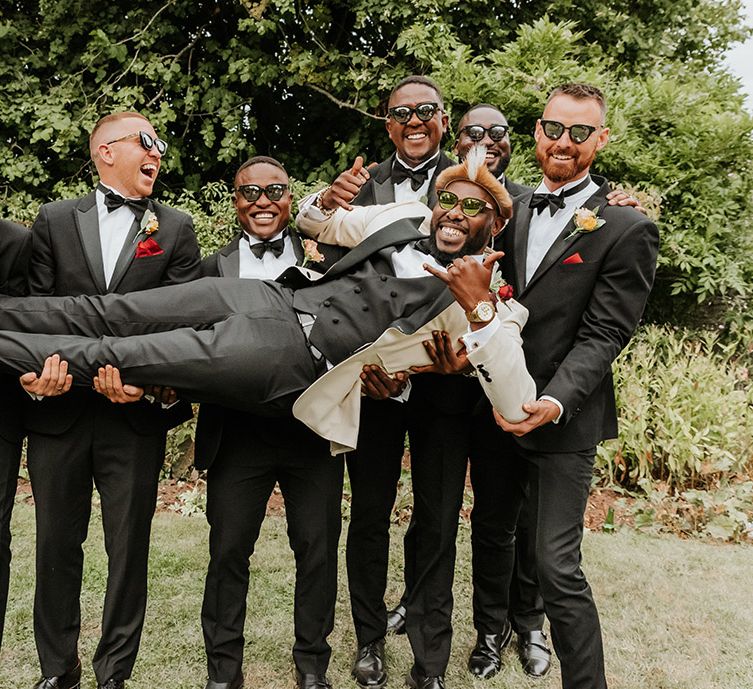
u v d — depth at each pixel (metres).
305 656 2.82
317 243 3.06
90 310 2.56
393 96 3.24
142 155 2.76
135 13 8.10
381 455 2.93
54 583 2.65
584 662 2.47
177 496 5.15
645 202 6.27
